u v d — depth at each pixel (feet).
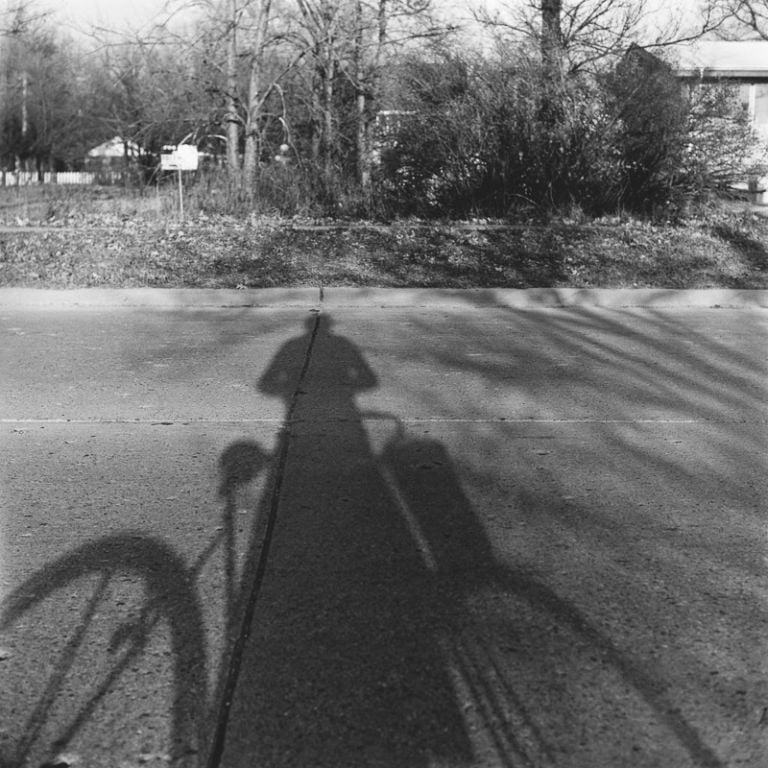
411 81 60.44
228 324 33.94
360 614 12.21
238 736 9.68
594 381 25.67
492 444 19.81
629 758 9.36
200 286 41.11
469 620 12.06
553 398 23.82
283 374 26.18
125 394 23.90
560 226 52.85
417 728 9.81
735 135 57.06
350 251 46.70
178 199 64.13
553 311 38.09
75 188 90.07
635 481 17.49
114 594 12.78
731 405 23.18
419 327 33.83
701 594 12.84
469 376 26.18
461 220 56.70
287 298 39.01
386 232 50.85
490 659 11.12
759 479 17.63
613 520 15.52
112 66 97.50
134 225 55.21
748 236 51.67
